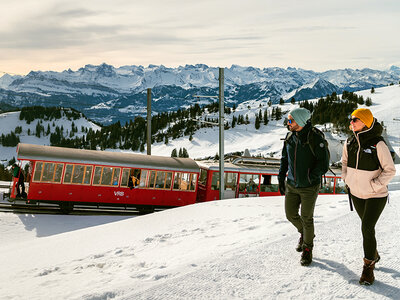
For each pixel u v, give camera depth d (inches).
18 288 192.4
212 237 295.3
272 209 436.1
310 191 180.7
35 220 760.3
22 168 846.5
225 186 1056.8
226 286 160.4
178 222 404.8
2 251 372.2
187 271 182.4
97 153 908.6
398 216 291.6
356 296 149.2
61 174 856.3
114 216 874.1
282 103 7568.9
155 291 155.4
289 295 151.3
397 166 1300.4
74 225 752.3
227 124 6697.8
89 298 154.6
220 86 997.8
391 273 172.1
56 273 228.5
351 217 296.4
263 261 192.2
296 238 236.8
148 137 1273.4
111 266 232.2
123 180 912.9
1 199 904.9
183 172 976.3
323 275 171.6
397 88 6943.9
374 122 159.6
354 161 164.2
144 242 309.1
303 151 179.2
